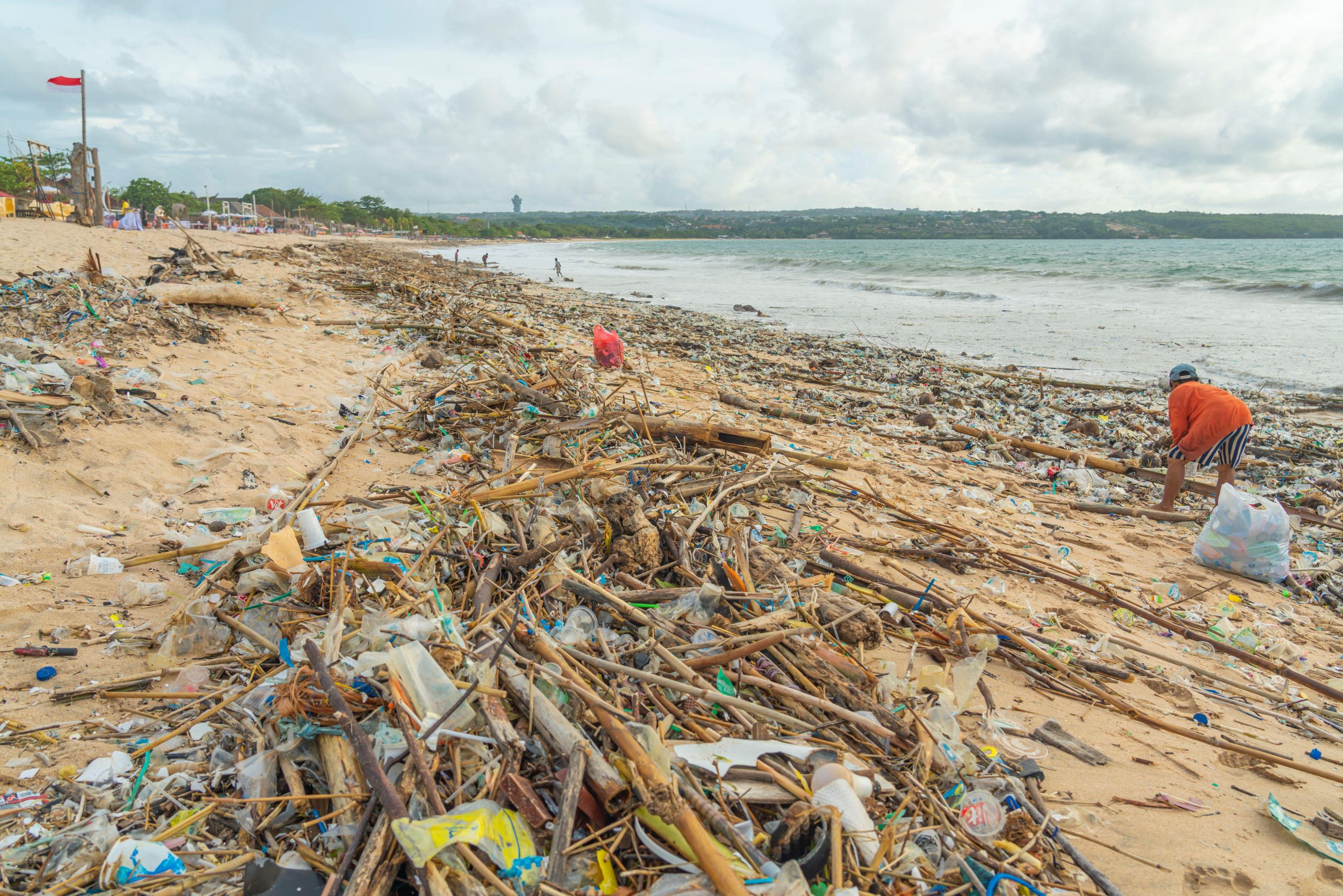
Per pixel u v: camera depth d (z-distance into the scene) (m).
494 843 2.17
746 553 4.35
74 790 2.54
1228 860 2.82
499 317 13.82
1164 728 3.73
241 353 9.16
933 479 7.80
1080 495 7.91
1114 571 5.89
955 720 3.28
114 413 5.93
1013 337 19.47
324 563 3.62
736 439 6.50
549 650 3.04
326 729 2.62
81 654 3.34
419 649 2.79
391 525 4.39
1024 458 9.22
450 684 2.73
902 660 3.91
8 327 7.64
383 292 17.62
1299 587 5.85
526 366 9.39
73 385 5.92
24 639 3.40
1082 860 2.67
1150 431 10.48
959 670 3.70
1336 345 17.88
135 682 3.15
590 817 2.33
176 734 2.85
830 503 6.41
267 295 13.20
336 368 9.33
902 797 2.75
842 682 3.22
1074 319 22.89
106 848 2.31
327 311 14.03
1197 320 22.41
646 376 11.23
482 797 2.35
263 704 2.89
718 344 16.38
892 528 6.03
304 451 6.19
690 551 4.31
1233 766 3.51
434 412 7.21
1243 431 6.81
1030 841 2.66
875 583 4.59
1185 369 7.41
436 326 12.40
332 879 2.12
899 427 10.12
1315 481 8.70
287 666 3.06
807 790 2.58
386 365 9.70
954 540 5.87
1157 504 7.77
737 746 2.71
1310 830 3.00
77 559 4.06
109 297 9.36
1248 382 14.27
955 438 9.59
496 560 3.86
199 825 2.43
